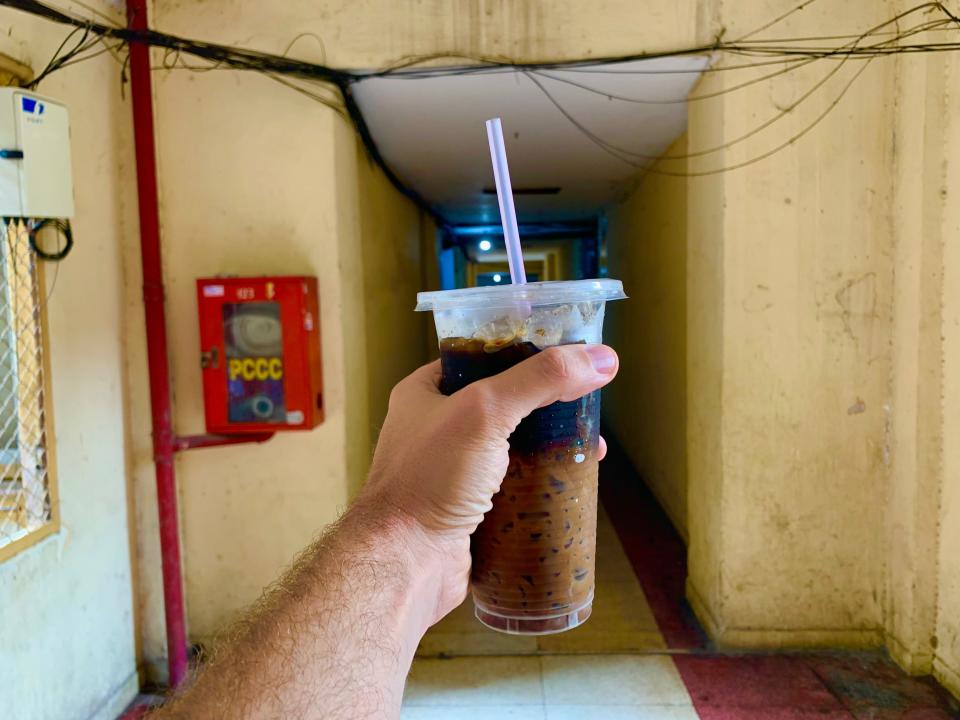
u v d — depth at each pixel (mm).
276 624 680
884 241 2660
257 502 2832
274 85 2732
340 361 2789
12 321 2070
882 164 2639
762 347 2713
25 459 2123
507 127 3684
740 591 2814
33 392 2125
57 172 2062
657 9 2678
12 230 2066
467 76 2830
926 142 2432
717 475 2832
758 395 2732
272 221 2760
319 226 2758
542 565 1002
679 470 4250
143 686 2740
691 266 3170
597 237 7961
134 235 2662
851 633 2795
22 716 2012
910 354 2562
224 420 2643
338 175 2789
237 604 2848
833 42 2615
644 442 5441
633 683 2619
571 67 2748
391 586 736
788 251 2682
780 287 2693
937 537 2539
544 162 4625
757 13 2637
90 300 2416
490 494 837
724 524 2791
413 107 3246
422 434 860
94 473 2424
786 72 2639
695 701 2496
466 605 3318
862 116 2633
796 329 2701
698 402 3090
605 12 2703
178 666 2682
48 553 2141
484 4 2723
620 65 2770
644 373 5398
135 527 2711
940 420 2488
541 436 966
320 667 645
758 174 2670
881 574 2775
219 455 2826
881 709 2416
